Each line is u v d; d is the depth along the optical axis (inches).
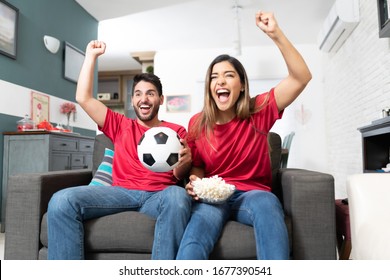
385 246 35.7
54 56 142.6
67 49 150.5
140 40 210.7
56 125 143.0
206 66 228.4
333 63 187.0
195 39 209.6
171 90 230.7
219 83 55.1
